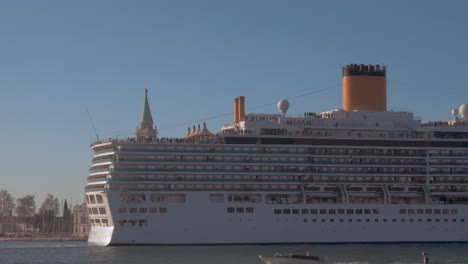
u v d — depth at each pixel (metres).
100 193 163.00
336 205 171.38
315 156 173.75
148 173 162.38
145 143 163.38
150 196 162.00
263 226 167.12
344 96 187.00
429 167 179.75
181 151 165.38
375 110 184.25
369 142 177.50
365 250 158.50
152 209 161.75
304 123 176.38
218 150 167.75
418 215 175.88
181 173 164.38
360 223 172.38
